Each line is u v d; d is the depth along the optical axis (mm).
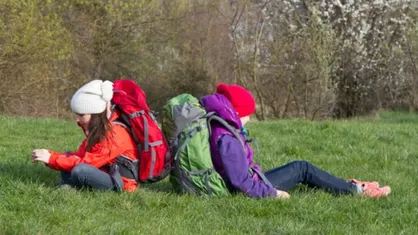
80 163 5664
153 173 5789
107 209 5402
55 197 5492
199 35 28500
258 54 24422
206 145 5824
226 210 5578
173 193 6043
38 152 5711
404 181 7477
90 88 5684
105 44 24672
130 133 5828
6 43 19234
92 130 5695
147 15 25172
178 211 5492
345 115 26266
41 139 10836
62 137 11172
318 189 6398
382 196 6379
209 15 28578
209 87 28594
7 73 20109
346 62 25391
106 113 5742
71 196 5523
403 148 10234
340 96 25891
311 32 23688
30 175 6461
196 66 28359
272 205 5734
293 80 24000
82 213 5180
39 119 13586
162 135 5805
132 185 5883
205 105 5961
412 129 12352
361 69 25422
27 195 5539
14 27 19156
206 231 4996
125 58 26516
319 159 9039
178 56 28297
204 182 5809
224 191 5879
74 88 24000
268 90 24375
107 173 5855
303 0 24750
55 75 21547
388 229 5336
